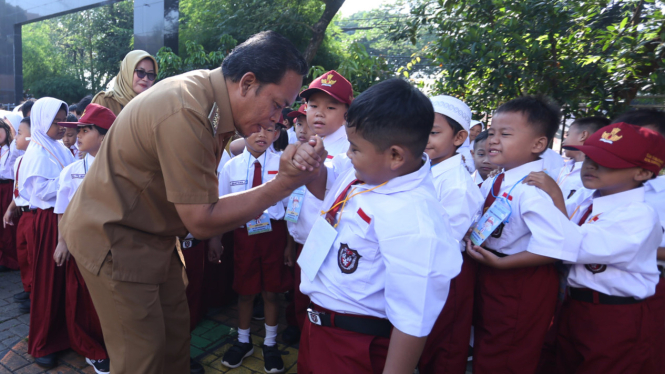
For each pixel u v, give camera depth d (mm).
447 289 1339
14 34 15992
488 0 3922
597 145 1935
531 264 1965
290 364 2797
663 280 2201
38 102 3119
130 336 1822
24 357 2854
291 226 2678
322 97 2680
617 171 1902
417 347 1283
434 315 1303
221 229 1645
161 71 8477
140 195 1795
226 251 3504
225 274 3510
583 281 2016
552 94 3811
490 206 2125
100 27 26016
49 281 2738
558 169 3092
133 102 1746
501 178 2186
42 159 2914
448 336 2102
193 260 2918
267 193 1608
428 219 1340
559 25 3643
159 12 9742
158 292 1916
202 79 1719
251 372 2699
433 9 4500
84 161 2707
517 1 3734
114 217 1757
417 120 1320
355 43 5223
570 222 1925
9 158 4289
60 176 2725
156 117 1601
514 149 2088
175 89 1638
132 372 1829
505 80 3818
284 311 3596
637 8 3787
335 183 1653
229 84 1707
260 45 1665
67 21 27188
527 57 3770
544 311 2039
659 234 1969
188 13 12695
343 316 1453
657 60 3467
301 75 1725
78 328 2650
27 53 27875
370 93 1366
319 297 1516
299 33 11484
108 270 1775
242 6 11195
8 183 4359
